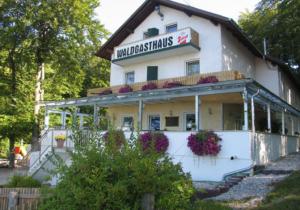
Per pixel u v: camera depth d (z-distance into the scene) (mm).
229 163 13070
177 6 20484
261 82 23375
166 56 20797
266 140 15234
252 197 8898
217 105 18391
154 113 20891
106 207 4555
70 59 27047
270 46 31844
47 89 30906
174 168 5184
